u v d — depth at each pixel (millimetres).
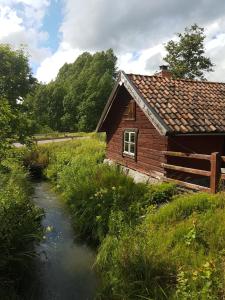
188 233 5871
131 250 6031
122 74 12953
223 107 12492
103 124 15984
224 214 6254
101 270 6969
